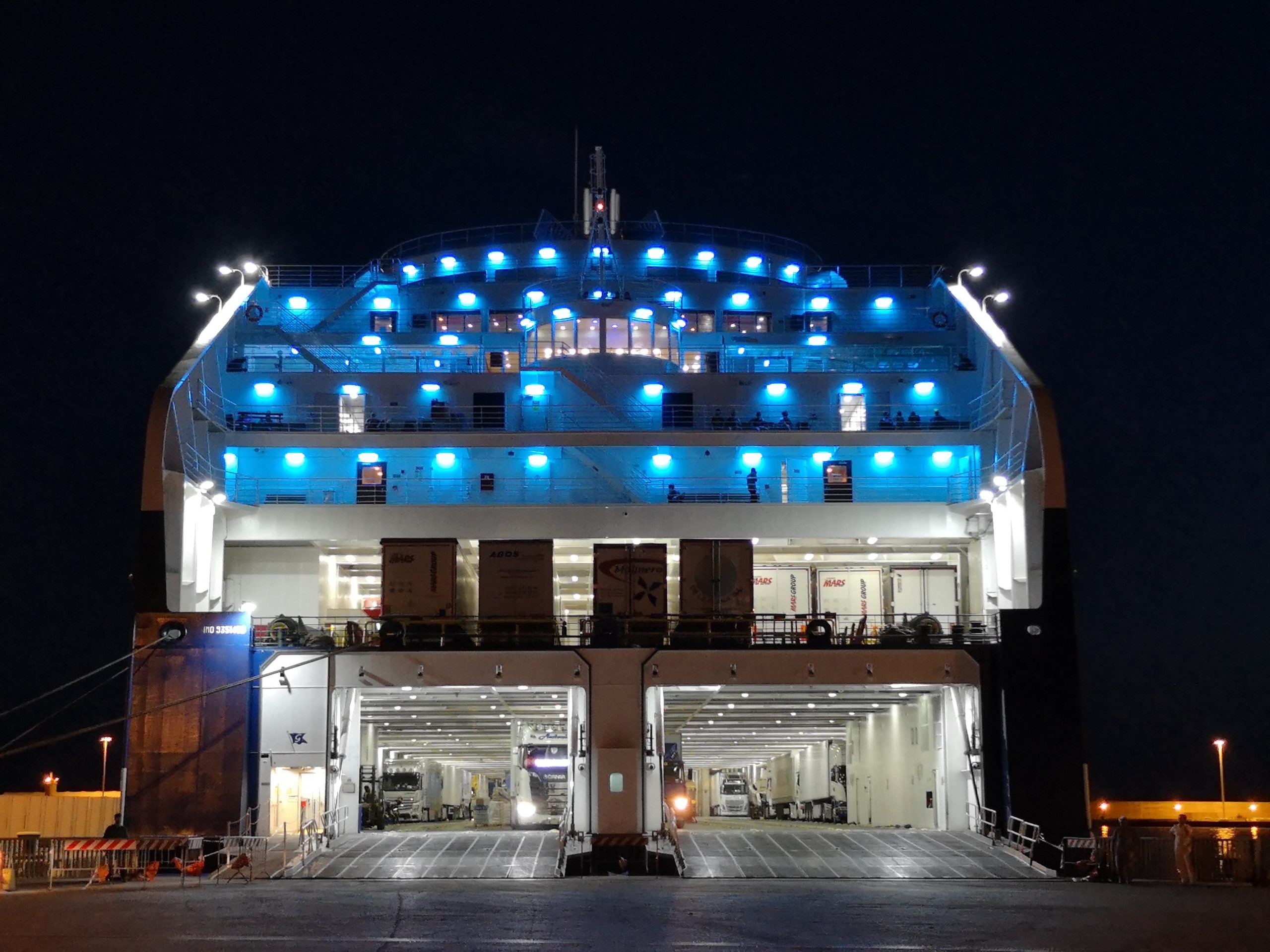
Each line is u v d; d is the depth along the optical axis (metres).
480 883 32.59
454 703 47.81
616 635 42.41
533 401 50.56
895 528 47.44
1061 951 17.67
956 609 47.62
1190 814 77.06
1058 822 40.22
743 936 19.31
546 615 42.72
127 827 39.75
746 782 83.25
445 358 54.56
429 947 17.73
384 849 39.06
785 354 54.69
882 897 27.02
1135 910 23.95
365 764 54.31
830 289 57.69
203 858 36.72
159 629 41.31
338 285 58.53
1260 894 28.42
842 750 62.75
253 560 47.91
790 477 49.28
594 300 52.62
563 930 19.98
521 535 46.75
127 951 17.20
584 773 40.91
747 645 42.56
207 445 47.00
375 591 53.25
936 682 41.78
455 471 48.91
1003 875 34.91
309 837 39.06
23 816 48.53
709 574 43.09
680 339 54.41
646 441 48.16
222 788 40.09
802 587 47.44
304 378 50.56
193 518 44.53
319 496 48.50
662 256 59.16
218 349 49.72
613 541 47.16
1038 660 41.47
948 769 43.94
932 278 58.38
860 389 51.12
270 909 23.94
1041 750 40.81
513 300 56.91
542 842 40.44
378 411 50.50
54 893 29.48
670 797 53.25
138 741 40.50
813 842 40.16
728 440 48.44
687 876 34.88
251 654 41.34
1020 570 44.72
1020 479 44.69
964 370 52.97
